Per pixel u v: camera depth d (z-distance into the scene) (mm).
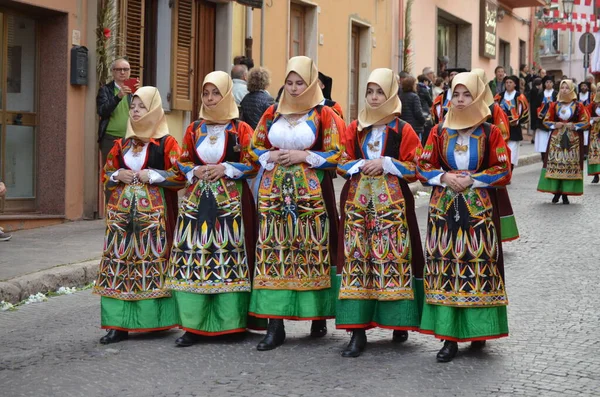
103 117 11070
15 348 6676
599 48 37625
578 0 35625
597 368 5984
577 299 8008
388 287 6379
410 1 21094
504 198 10281
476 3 27422
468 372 5930
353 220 6445
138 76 12984
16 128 11766
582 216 13156
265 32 15836
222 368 6086
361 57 20062
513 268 9445
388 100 6438
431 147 6352
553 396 5410
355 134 6578
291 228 6613
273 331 6645
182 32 13867
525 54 34156
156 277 6887
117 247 6832
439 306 6246
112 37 12234
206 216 6711
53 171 12039
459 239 6195
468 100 6223
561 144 14469
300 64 6602
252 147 6758
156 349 6605
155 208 6898
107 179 6996
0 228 10469
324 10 17844
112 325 6801
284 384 5695
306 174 6633
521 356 6285
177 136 14219
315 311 6645
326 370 6012
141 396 5492
